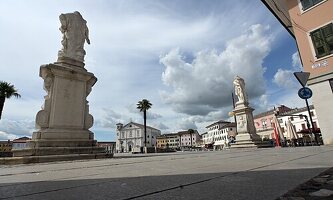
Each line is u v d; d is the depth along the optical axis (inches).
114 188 80.5
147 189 76.8
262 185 75.7
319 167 111.7
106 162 227.3
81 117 397.4
